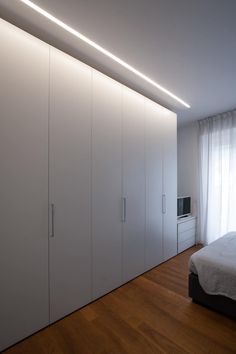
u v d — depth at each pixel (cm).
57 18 152
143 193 271
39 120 165
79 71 195
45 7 143
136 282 249
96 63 210
